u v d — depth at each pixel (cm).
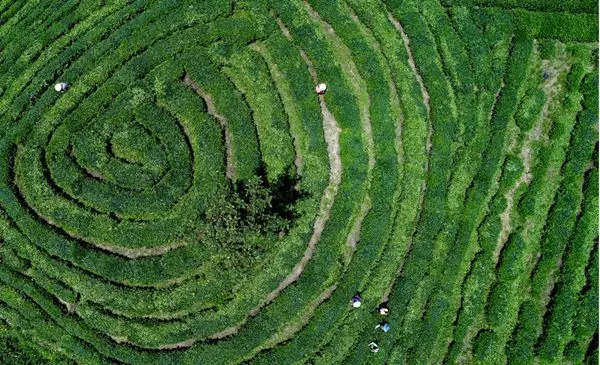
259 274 3597
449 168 3728
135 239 3650
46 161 3778
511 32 3884
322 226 3675
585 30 3844
